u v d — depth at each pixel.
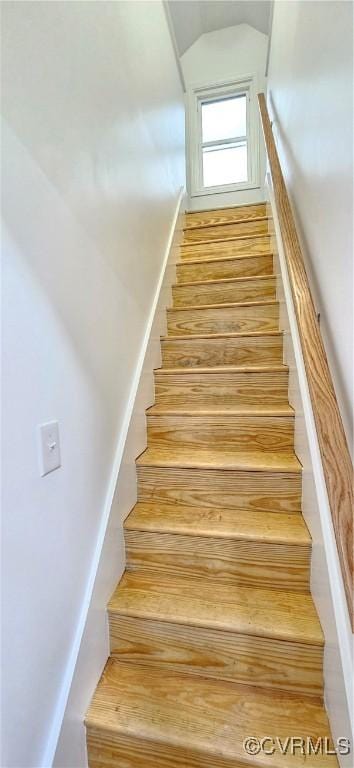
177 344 1.93
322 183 1.15
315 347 1.00
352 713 0.75
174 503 1.41
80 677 0.93
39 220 0.81
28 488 0.74
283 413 1.48
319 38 1.16
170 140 2.60
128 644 1.11
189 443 1.58
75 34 1.03
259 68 3.51
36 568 0.77
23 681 0.72
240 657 1.04
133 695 1.00
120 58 1.46
